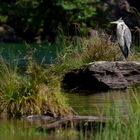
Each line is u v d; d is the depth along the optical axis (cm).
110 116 1084
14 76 1259
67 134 968
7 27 4241
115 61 1803
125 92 1611
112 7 4409
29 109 1195
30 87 1227
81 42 2283
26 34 4312
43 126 1048
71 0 4234
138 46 2941
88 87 1720
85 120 1099
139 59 2000
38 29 4294
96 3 4438
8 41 4125
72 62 1850
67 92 1611
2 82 1245
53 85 1254
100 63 1739
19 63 2188
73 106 1302
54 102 1201
